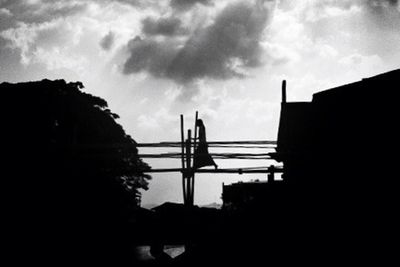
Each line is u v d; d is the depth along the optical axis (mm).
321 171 16156
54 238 17297
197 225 17078
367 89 15188
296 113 19969
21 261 16750
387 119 13859
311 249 15094
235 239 16281
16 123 27078
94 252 19500
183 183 15445
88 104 32750
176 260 16891
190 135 15523
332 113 16656
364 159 14273
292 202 16359
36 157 15039
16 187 15898
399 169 13000
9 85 30984
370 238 13414
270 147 16156
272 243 15781
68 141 16125
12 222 16719
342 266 13977
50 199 16484
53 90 31094
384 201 13281
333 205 15281
